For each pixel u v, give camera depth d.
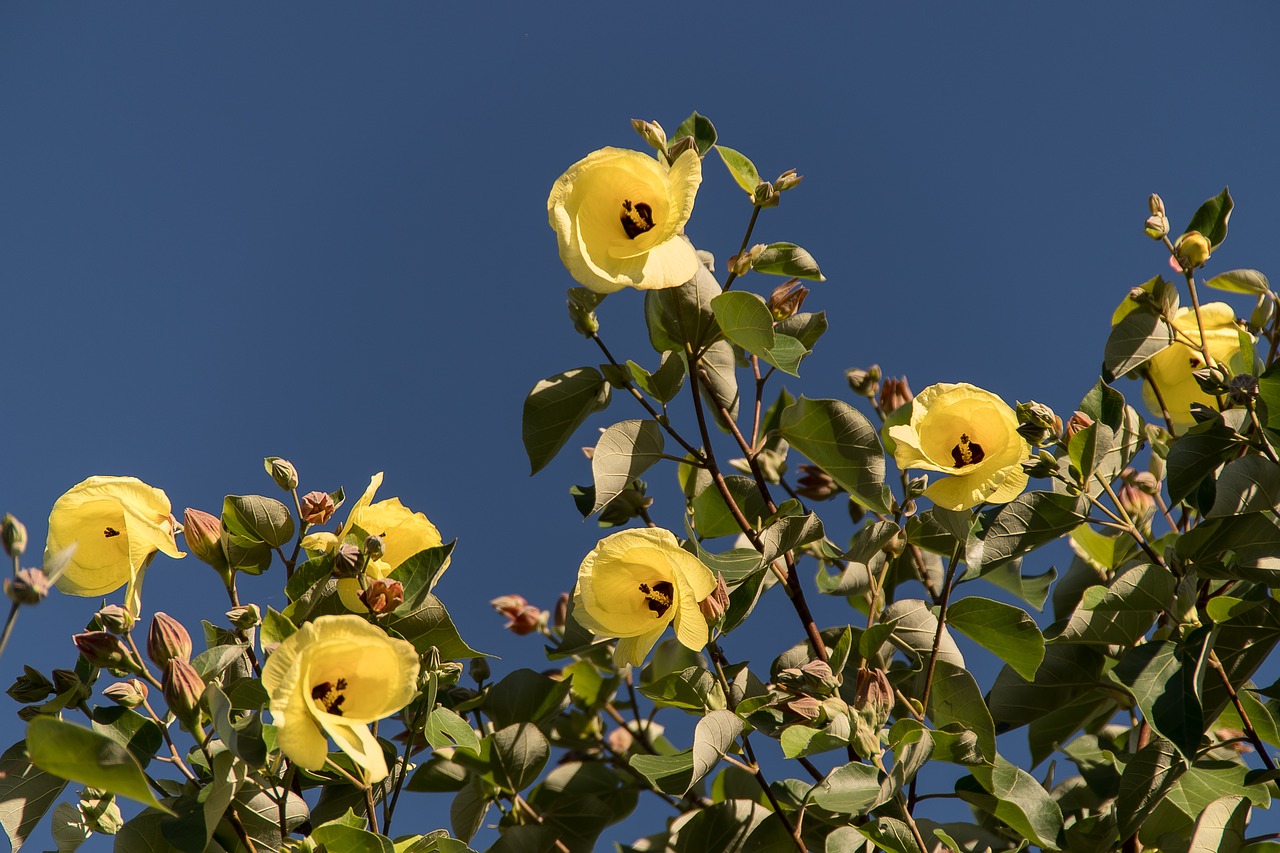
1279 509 2.44
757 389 2.53
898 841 2.38
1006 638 2.48
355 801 2.46
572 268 2.38
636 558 2.38
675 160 2.45
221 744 2.41
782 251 2.50
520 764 2.49
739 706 2.44
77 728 2.23
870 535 2.50
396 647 2.29
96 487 2.40
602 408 2.48
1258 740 2.43
